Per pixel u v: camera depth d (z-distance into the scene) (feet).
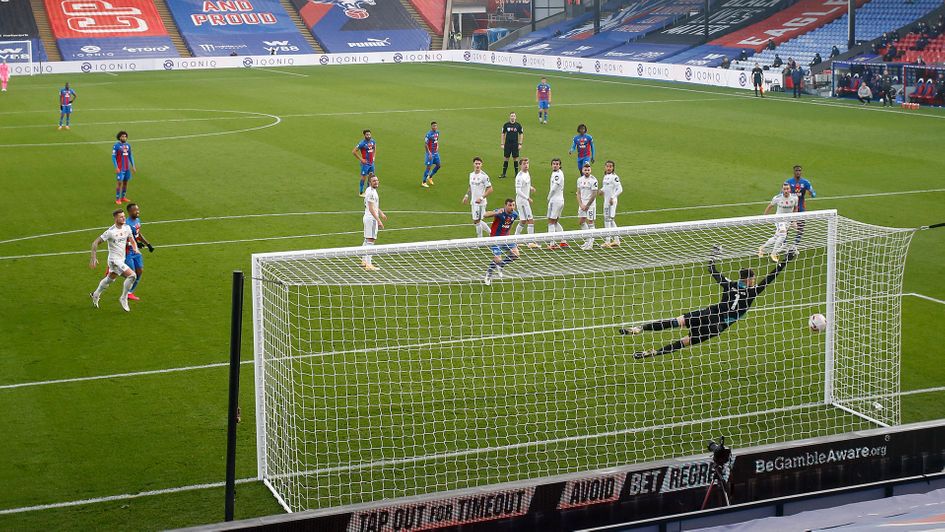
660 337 47.37
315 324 48.85
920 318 51.34
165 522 32.19
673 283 53.88
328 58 225.97
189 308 53.88
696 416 39.99
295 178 90.74
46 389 42.96
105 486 34.53
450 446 37.50
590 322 48.83
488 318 49.52
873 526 26.50
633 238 62.64
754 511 28.68
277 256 36.52
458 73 198.90
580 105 144.46
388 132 118.62
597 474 29.14
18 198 82.69
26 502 33.32
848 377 42.93
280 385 41.93
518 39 255.09
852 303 50.11
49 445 37.63
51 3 229.86
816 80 155.02
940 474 30.40
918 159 97.55
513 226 71.41
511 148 90.74
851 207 77.00
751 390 42.24
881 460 31.86
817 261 56.95
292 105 145.07
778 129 118.83
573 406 40.75
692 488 30.17
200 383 43.68
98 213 77.10
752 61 189.98
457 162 99.09
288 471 35.45
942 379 43.42
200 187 86.79
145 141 111.96
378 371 43.68
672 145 107.76
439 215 75.82
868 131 116.37
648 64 184.24
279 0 251.19
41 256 64.85
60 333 50.06
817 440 31.19
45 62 202.28
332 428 38.73
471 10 270.05
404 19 255.50
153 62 210.79
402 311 50.60
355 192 84.58
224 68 215.51
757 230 64.69
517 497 28.50
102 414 40.45
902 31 170.50
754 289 42.32
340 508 27.04
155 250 66.03
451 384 42.57
